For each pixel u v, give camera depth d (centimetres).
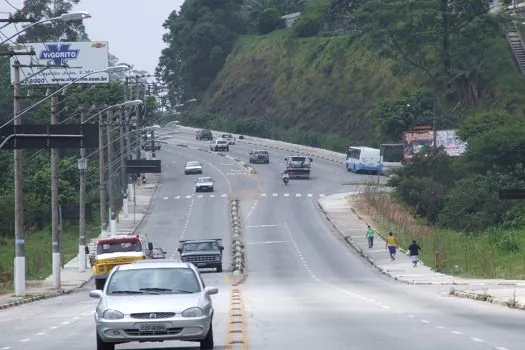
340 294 7781
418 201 16500
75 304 7438
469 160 17788
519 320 5016
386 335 4159
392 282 9875
